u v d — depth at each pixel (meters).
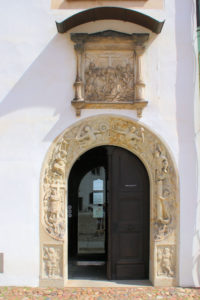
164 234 6.02
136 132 6.12
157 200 6.04
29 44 6.07
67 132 6.06
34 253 5.95
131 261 6.32
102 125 6.13
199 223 5.99
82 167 7.71
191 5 6.12
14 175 6.01
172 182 6.03
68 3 6.10
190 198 6.00
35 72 6.06
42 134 6.04
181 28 6.11
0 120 6.04
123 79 6.07
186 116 6.06
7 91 6.05
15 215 5.97
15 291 5.68
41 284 5.92
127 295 5.55
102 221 8.34
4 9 6.09
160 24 5.74
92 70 6.07
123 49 6.07
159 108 6.06
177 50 6.09
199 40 6.06
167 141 6.04
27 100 6.05
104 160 7.70
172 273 5.99
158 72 6.08
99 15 5.86
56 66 6.06
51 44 6.07
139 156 6.21
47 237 5.96
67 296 5.50
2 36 6.07
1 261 5.93
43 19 6.09
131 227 6.34
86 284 6.06
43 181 6.00
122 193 6.36
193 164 6.02
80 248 8.26
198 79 6.06
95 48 6.05
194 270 5.95
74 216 7.52
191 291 5.72
